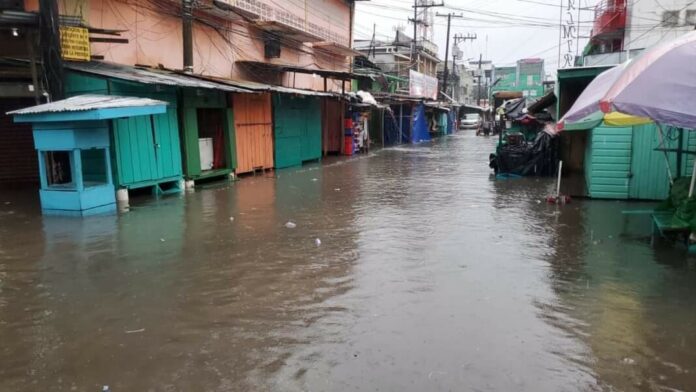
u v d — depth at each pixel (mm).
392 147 30453
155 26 14141
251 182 14305
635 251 7027
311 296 5305
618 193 11109
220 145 14680
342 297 5270
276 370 3807
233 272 6086
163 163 11898
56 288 5539
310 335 4387
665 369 3842
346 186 13562
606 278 5895
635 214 9547
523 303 5117
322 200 11242
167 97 12094
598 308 4992
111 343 4250
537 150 15609
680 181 8000
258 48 19594
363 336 4363
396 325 4586
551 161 15562
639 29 27953
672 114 5676
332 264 6410
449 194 12195
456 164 19906
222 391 3533
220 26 17047
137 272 6074
